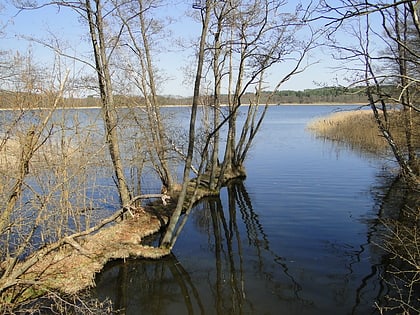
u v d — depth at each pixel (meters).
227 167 23.33
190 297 9.88
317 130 45.97
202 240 13.89
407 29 15.91
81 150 10.02
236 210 17.20
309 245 12.56
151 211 15.76
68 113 10.35
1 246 9.34
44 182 10.64
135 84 16.50
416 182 14.49
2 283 7.57
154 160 18.06
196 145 22.19
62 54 10.09
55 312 8.09
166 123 19.73
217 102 18.59
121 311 9.22
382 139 27.98
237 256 12.24
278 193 18.98
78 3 12.34
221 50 16.47
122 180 13.90
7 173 8.02
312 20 6.64
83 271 10.28
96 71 12.52
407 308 8.66
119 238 12.67
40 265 9.98
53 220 10.85
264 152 31.23
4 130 8.01
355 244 12.46
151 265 11.76
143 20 16.98
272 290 9.87
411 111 16.69
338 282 10.06
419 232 10.98
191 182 21.33
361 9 7.25
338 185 19.84
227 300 9.58
